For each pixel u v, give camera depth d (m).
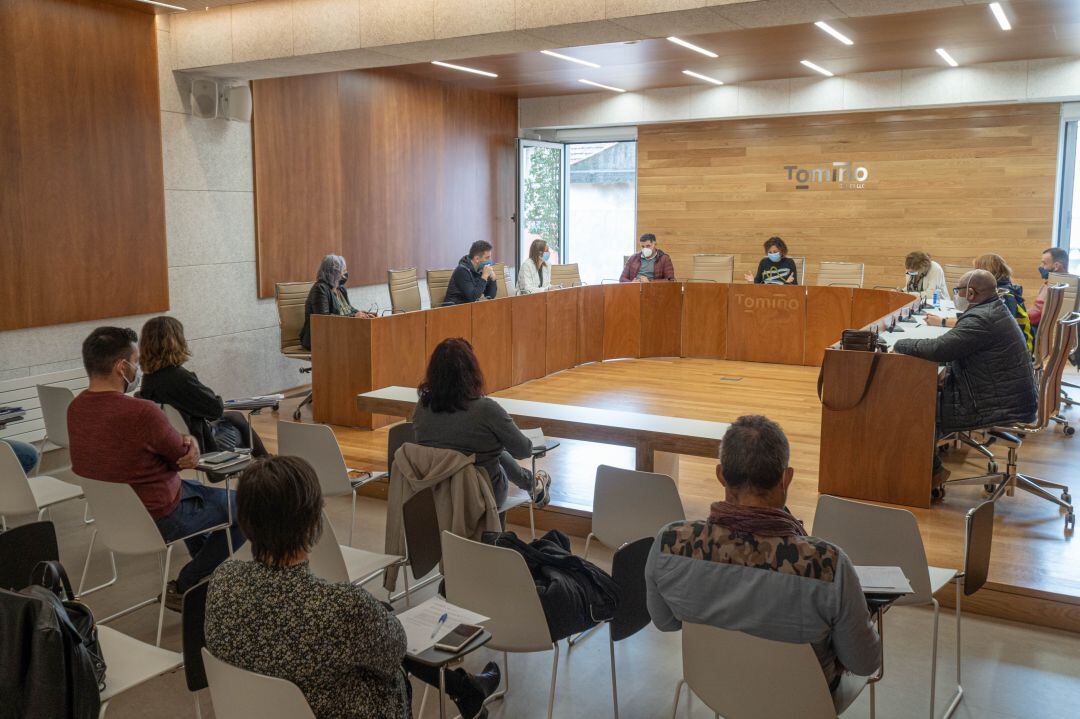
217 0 6.83
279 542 1.96
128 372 3.72
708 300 10.06
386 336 7.08
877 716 3.17
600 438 4.69
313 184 9.27
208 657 2.02
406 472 3.60
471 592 2.94
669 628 2.38
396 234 10.59
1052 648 3.72
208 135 8.03
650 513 3.64
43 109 6.61
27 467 5.07
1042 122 10.47
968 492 5.39
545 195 13.48
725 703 2.32
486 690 3.12
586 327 9.77
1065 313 8.02
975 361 4.95
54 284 6.77
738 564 2.18
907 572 3.13
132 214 7.35
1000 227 10.84
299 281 9.14
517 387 8.60
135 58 7.29
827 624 2.12
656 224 12.87
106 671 2.55
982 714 3.20
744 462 2.21
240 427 5.09
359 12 6.59
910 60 9.84
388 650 2.01
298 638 1.92
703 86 11.73
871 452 5.15
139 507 3.48
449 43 6.44
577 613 2.90
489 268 8.45
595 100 12.45
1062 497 5.04
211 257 8.17
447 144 11.41
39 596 2.22
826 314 9.54
